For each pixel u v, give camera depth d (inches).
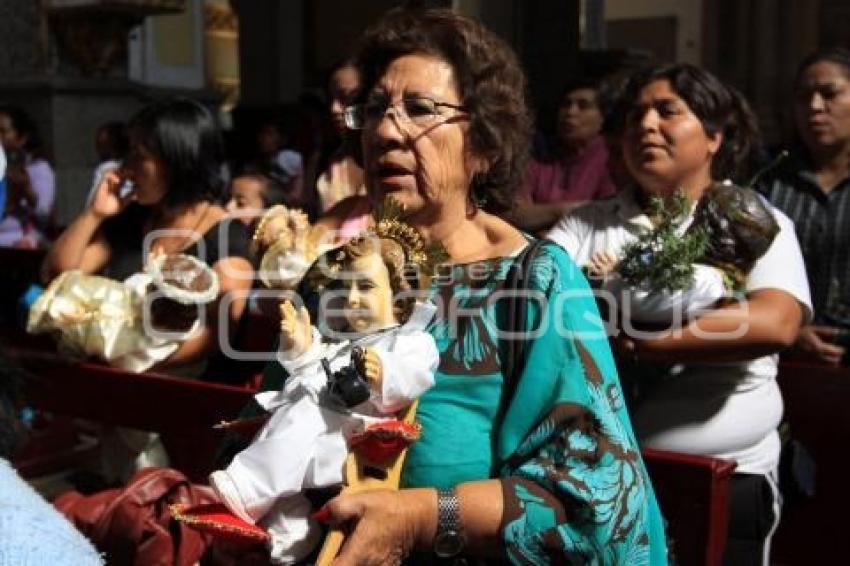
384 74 71.9
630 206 108.6
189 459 122.6
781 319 93.4
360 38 74.9
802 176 147.4
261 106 402.0
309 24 417.7
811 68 146.6
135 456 137.2
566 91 189.0
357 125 74.8
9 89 362.9
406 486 66.4
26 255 198.8
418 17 72.7
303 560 67.2
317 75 416.8
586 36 479.5
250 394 116.6
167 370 131.3
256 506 65.6
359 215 132.3
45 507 47.9
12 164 267.4
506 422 65.8
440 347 67.3
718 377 99.1
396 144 70.0
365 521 61.4
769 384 100.8
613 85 149.1
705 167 106.1
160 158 133.2
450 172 70.6
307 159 282.4
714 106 103.5
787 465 110.0
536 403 65.1
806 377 122.8
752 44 553.0
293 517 67.1
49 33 360.2
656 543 69.0
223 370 135.1
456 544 62.6
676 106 102.9
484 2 259.1
